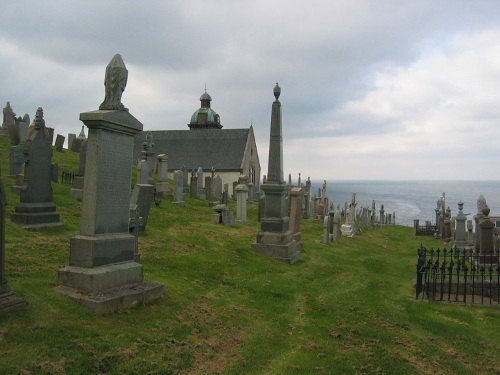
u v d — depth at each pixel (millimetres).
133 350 6711
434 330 9711
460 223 23797
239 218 24766
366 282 14336
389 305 11516
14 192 18359
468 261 18531
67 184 23734
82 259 8398
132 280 9039
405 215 90000
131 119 9453
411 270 17844
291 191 19469
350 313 10609
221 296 10562
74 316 7246
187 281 11148
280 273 14148
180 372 6605
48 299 7547
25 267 9492
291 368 7309
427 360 8070
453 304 11844
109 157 8938
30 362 5734
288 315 10109
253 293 11383
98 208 8656
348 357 7930
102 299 7770
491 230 16750
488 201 130250
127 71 9422
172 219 20219
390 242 29547
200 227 19516
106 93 9266
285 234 16641
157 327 7797
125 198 9469
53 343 6289
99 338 6773
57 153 32469
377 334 9219
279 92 17453
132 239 9414
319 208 34906
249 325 9016
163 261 12477
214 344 7750
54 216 14492
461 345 8945
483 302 12055
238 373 6938
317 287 13094
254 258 15414
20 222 13625
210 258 13953
